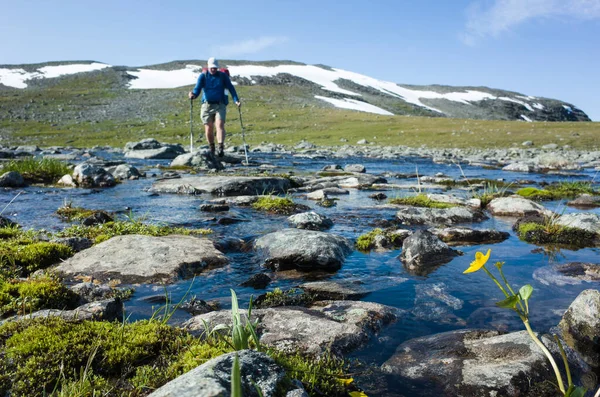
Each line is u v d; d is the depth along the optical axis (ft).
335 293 12.85
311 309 11.41
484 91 517.14
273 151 105.29
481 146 110.73
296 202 30.63
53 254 16.05
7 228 19.52
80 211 25.46
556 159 65.92
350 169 57.26
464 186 41.86
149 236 18.12
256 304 12.13
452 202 29.66
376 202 31.14
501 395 7.58
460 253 17.25
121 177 44.01
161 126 185.78
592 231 19.35
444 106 435.12
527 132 134.21
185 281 14.21
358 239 19.51
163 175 46.24
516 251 17.57
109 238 18.61
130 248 16.47
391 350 9.46
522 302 11.87
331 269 15.65
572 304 9.97
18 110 214.90
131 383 7.82
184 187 34.65
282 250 16.30
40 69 349.82
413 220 23.97
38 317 9.76
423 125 170.30
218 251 17.15
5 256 15.02
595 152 88.02
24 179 39.27
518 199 27.43
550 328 10.03
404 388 7.91
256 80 381.19
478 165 70.44
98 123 192.95
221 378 5.89
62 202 29.19
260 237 18.35
